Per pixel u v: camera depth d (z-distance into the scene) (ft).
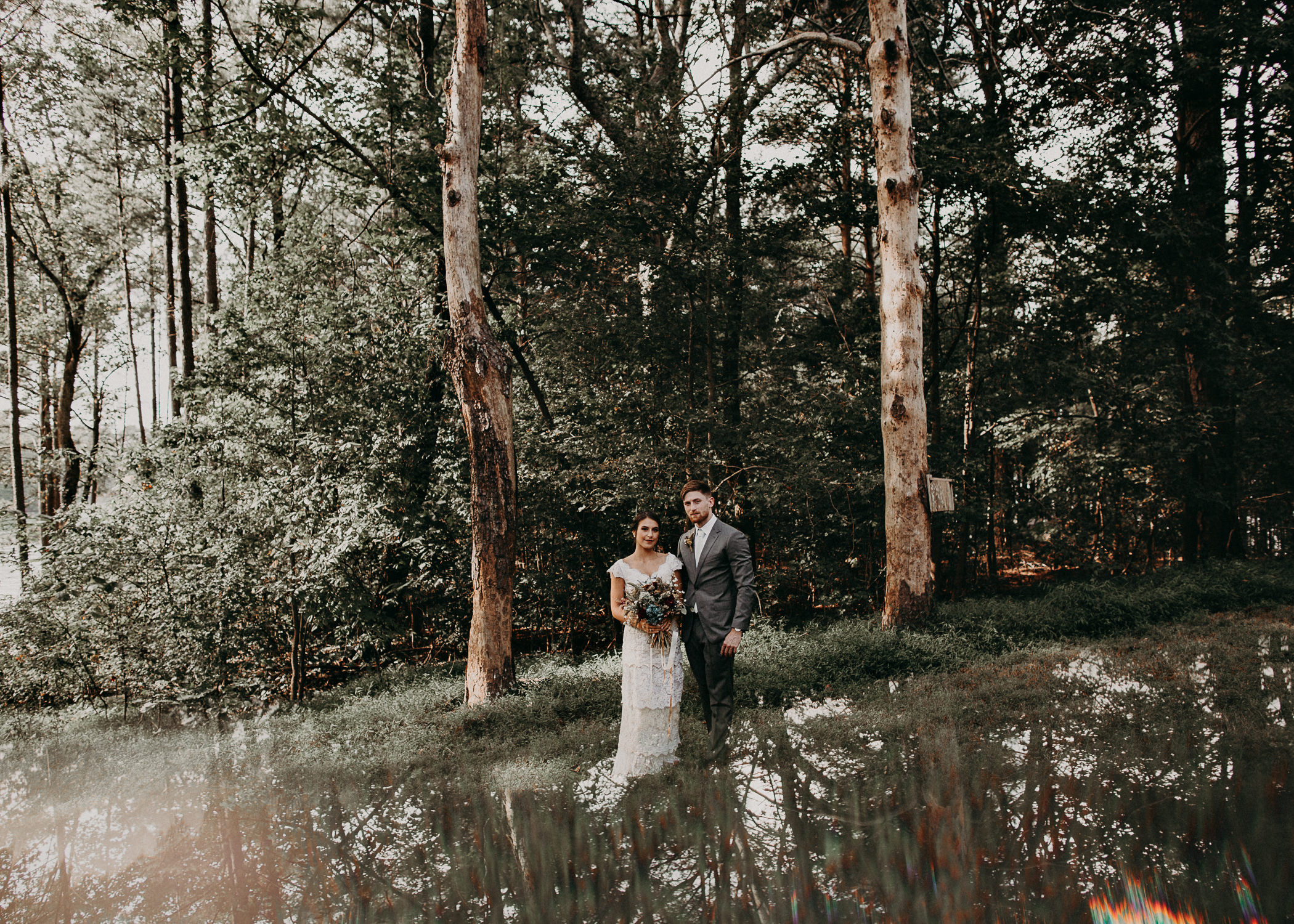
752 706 18.97
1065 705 16.61
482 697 22.44
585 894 10.11
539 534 37.91
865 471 39.27
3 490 65.00
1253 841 9.77
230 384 34.24
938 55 41.29
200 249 70.38
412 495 33.37
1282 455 45.32
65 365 66.03
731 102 39.81
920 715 16.49
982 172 35.70
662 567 15.47
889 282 27.04
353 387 34.60
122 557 25.29
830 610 43.37
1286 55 39.93
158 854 12.76
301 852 12.19
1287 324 43.09
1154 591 29.45
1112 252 39.73
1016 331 46.03
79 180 61.62
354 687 28.14
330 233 38.81
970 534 50.19
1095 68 38.37
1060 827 10.66
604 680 23.72
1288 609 27.91
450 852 11.64
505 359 23.29
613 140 39.24
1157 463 42.39
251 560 25.14
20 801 16.99
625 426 37.63
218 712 24.23
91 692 27.09
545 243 37.01
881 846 10.59
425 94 36.27
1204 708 15.79
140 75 52.29
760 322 42.91
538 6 40.68
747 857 10.60
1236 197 43.78
